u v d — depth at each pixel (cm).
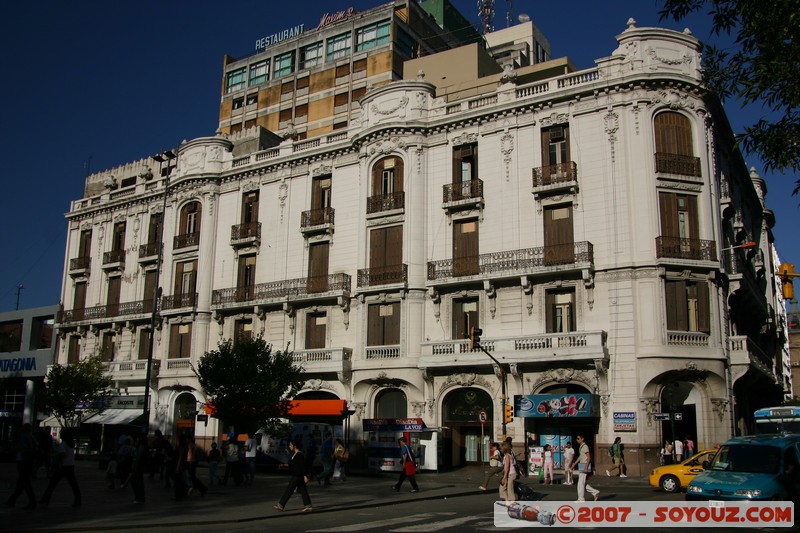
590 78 3553
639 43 3456
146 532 1467
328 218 4138
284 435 3384
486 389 3500
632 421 3134
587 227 3409
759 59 1390
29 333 5662
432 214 3831
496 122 3741
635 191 3338
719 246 3400
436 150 3888
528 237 3541
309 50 6481
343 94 6144
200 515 1703
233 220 4562
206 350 4425
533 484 2805
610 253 3325
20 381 5725
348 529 1500
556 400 3216
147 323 4822
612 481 2906
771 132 1410
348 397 3844
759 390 4247
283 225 4334
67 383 4369
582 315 3344
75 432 4750
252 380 3275
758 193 5625
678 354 3158
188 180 4719
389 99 4009
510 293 3534
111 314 5009
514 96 3731
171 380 4481
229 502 2022
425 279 3756
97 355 4916
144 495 2052
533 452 3312
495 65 4703
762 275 5059
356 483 2855
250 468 2731
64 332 5350
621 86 3428
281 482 2823
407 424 3394
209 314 4478
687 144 3425
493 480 3000
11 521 1555
